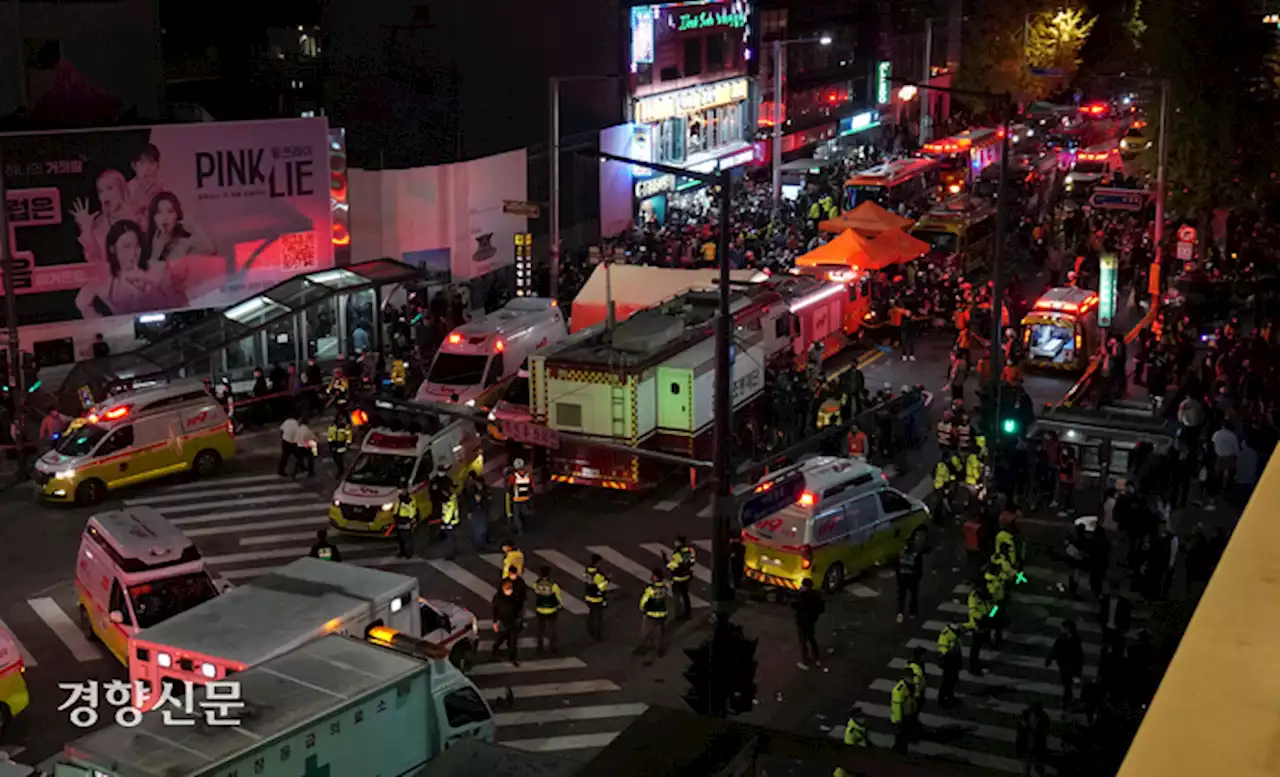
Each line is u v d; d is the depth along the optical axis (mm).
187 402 34375
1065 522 31062
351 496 30078
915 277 50562
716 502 19875
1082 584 27516
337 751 16375
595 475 32438
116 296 42438
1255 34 52688
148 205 42500
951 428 33250
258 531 31219
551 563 29297
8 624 26078
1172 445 30969
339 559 26953
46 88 51094
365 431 36750
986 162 72375
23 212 40344
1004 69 92062
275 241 45156
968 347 42844
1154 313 47594
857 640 25312
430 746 17750
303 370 41750
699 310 36344
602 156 23859
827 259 47812
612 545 30359
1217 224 59344
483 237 52312
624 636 25641
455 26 56094
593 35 60219
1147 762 1761
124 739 15438
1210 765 1732
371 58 56094
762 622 26125
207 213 43656
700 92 67438
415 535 30766
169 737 15461
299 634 19250
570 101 59625
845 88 83438
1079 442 31891
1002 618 24719
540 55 58281
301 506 32938
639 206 62781
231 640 19031
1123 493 26844
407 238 50000
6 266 34125
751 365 35906
